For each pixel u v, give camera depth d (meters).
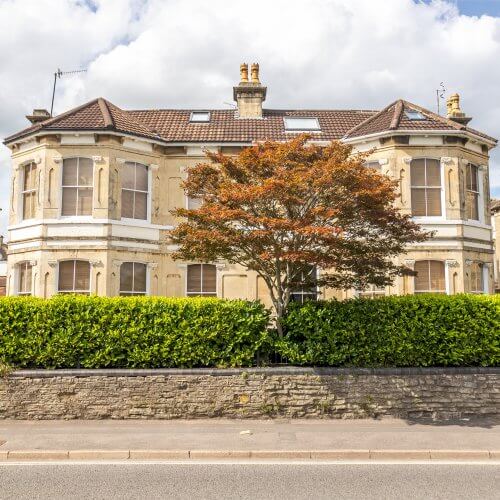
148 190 18.22
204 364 11.77
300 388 11.42
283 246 11.02
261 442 9.34
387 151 17.69
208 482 7.44
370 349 11.67
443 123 18.03
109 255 16.80
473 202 18.58
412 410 11.41
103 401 11.31
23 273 17.78
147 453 8.77
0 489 7.15
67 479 7.58
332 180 10.64
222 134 19.34
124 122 18.31
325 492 7.04
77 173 17.25
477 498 6.82
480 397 11.47
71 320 11.73
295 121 21.30
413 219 17.38
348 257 11.45
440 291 17.30
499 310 11.91
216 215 10.70
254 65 22.02
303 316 11.80
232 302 12.06
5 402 11.26
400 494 6.96
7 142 18.16
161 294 17.97
